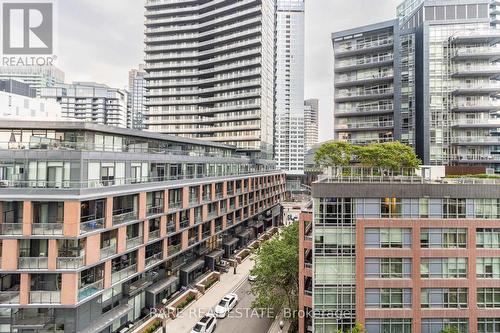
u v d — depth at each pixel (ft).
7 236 86.28
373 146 132.77
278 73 630.33
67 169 90.79
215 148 227.20
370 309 91.81
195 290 139.64
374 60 199.21
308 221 103.50
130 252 112.88
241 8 339.36
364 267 92.63
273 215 274.36
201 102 358.43
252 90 322.55
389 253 92.22
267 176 260.62
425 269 93.04
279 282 115.24
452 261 93.25
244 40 337.93
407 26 222.48
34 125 105.40
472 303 92.02
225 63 348.38
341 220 94.89
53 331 90.43
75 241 91.56
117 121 585.22
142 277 123.95
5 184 88.74
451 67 185.57
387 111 193.88
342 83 205.16
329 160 137.80
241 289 150.61
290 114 628.69
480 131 185.47
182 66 370.73
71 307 87.76
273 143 378.12
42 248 91.30
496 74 183.11
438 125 185.57
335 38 209.67
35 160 90.38
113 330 106.22
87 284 94.68
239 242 205.57
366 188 94.12
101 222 97.96
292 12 631.97
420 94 193.77
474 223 92.43
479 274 93.15
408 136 195.93
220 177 178.70
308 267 100.99
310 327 99.86
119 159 107.04
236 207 199.11
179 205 139.54
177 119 368.68
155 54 382.83
